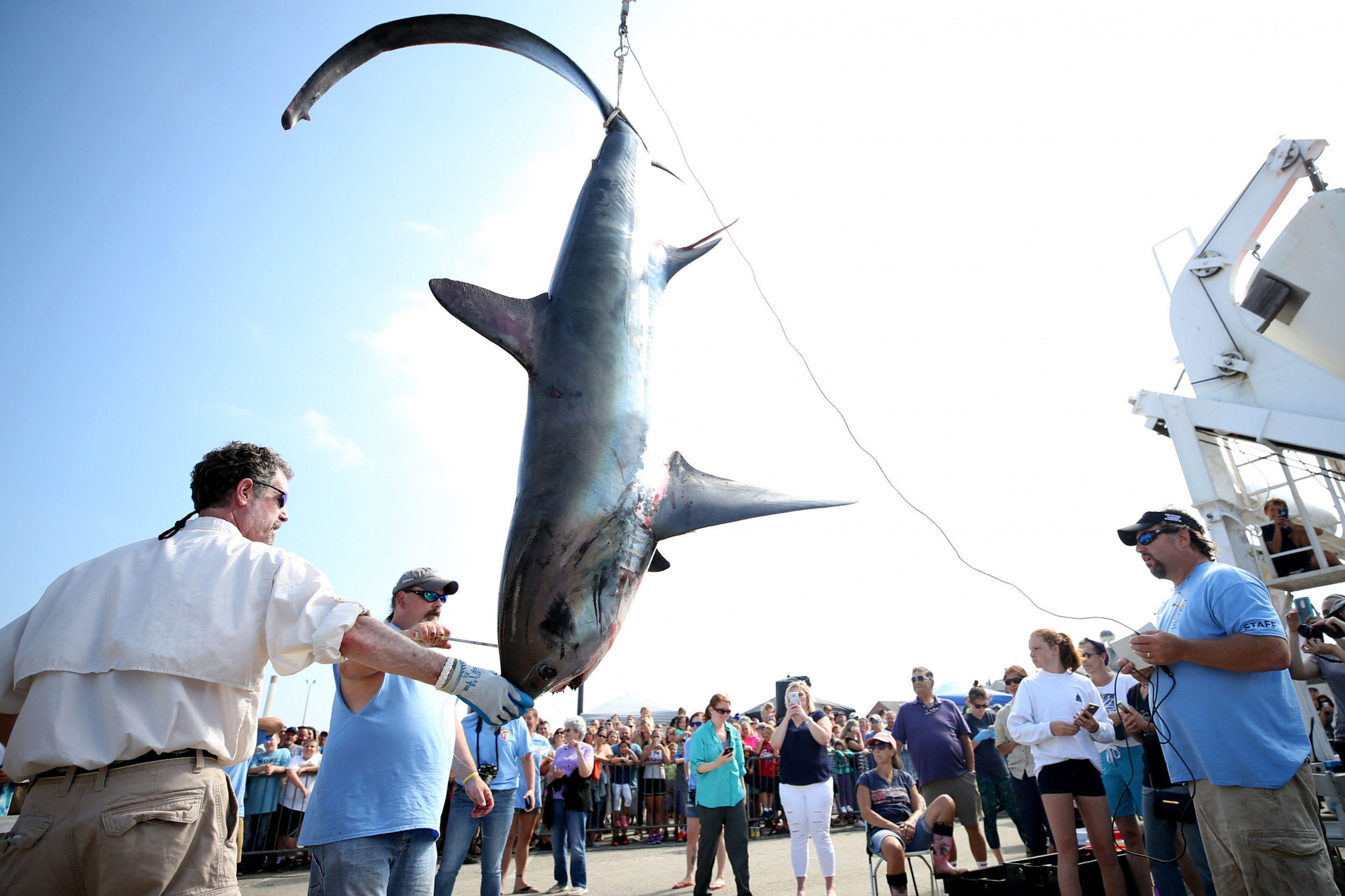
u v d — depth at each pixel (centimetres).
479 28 316
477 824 470
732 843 559
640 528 220
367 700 290
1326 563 680
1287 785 256
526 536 207
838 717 1395
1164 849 436
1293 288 715
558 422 225
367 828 269
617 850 952
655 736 1128
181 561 190
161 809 171
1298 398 713
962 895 480
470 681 185
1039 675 465
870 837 516
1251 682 269
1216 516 732
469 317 236
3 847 169
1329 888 247
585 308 247
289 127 295
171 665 177
